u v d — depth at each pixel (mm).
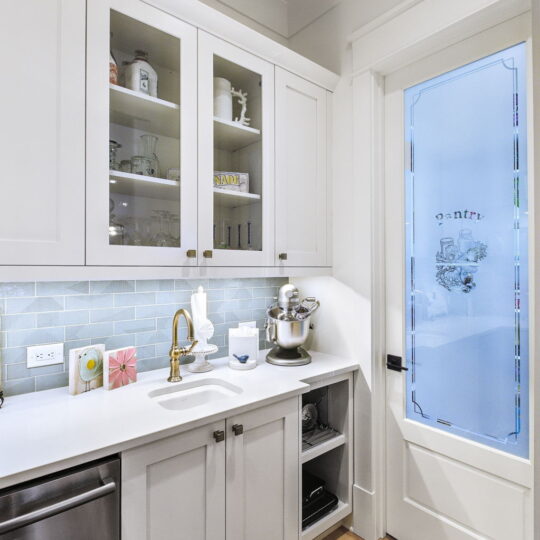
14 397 1283
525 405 1342
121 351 1424
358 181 1777
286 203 1688
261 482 1309
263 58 1590
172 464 1070
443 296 1577
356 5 1797
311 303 2041
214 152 1445
